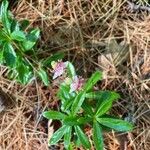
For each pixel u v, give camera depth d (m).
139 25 0.51
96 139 0.41
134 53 0.50
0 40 0.45
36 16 0.53
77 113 0.43
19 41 0.46
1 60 0.46
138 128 0.48
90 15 0.52
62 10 0.53
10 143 0.50
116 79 0.49
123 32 0.51
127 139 0.48
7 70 0.51
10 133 0.50
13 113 0.50
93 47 0.51
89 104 0.43
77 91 0.42
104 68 0.50
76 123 0.41
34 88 0.50
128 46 0.50
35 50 0.50
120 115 0.48
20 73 0.47
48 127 0.49
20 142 0.49
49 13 0.53
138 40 0.51
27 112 0.50
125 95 0.49
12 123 0.50
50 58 0.48
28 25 0.51
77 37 0.51
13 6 0.54
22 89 0.51
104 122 0.41
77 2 0.53
